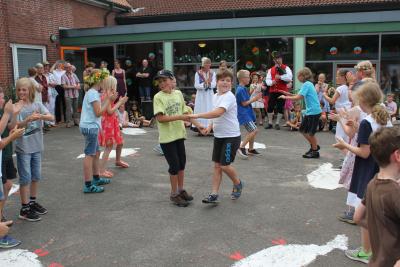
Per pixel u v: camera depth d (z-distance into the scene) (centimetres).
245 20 1349
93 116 559
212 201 512
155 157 786
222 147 509
